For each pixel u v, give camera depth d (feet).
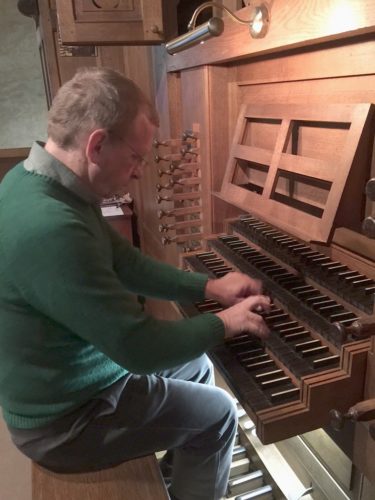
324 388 3.06
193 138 6.49
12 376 3.17
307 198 4.83
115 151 3.02
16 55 14.64
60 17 5.67
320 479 4.77
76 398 3.28
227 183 5.54
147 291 4.25
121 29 5.86
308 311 3.72
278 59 4.85
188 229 7.67
